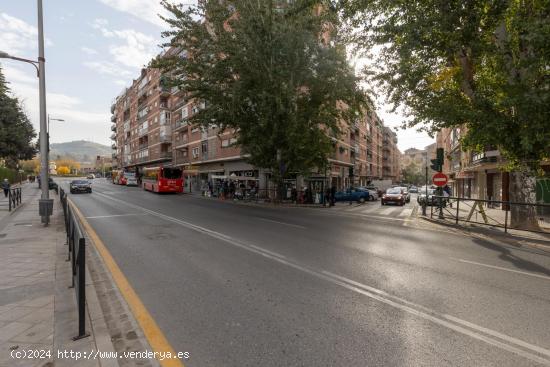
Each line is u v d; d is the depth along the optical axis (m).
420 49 10.56
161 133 51.84
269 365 2.76
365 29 12.14
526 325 3.54
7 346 2.89
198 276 5.21
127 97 75.94
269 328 3.43
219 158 35.38
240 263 5.98
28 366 2.58
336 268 5.69
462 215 12.10
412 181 110.00
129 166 73.50
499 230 10.40
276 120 18.09
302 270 5.55
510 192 10.98
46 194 10.62
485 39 10.62
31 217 12.47
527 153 9.94
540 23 7.93
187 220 11.87
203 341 3.16
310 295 4.39
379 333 3.33
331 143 20.89
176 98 48.28
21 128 37.78
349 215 15.27
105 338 3.08
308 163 20.42
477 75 13.02
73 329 3.24
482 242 8.59
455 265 6.03
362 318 3.68
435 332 3.37
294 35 17.02
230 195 27.41
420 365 2.77
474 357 2.91
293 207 19.67
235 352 2.96
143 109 62.00
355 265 5.90
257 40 17.06
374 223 12.23
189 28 18.16
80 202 19.97
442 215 13.27
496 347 3.09
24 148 42.97
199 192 36.09
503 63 9.73
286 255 6.59
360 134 53.59
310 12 16.97
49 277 4.87
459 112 10.03
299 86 19.52
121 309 3.94
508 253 7.25
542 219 10.09
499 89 10.33
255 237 8.52
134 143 69.94
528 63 8.45
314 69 18.50
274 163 20.62
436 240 8.77
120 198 23.78
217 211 15.22
